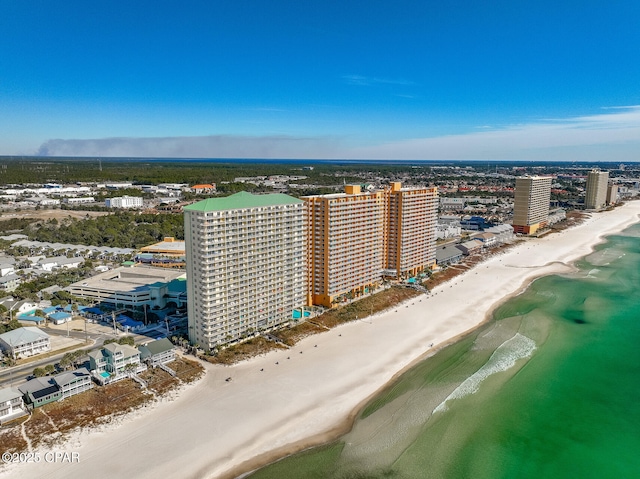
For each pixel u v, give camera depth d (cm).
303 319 17925
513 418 11562
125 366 13188
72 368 13588
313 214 18925
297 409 11781
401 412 11750
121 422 11000
